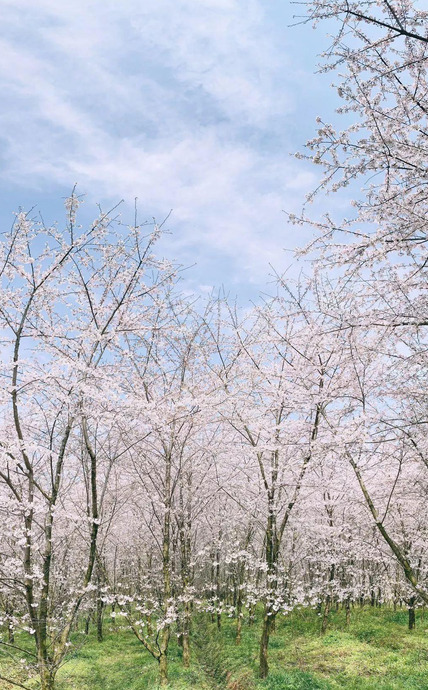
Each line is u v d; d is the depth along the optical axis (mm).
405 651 12484
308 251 6547
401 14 4988
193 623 11938
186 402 10625
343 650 12781
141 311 11102
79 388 8906
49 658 8648
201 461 13250
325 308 8078
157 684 10258
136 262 10328
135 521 14922
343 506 12977
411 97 5449
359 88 5426
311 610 19703
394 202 5785
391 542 7129
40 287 9430
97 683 11547
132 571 18219
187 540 13453
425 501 10461
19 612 13008
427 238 5875
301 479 10711
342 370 9125
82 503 12406
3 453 8000
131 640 16500
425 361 6742
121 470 13312
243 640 15109
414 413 7816
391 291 6656
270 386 11188
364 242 5973
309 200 6090
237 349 12703
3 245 9039
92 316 10523
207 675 9414
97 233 9453
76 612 9164
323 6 4949
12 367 8516
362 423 7242
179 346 12852
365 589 14109
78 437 10984
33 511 8562
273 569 11344
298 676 10203
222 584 16922
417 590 6805
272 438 10469
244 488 13094
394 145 5473
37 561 11688
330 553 13727
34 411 9438
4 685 10664
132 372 11969
